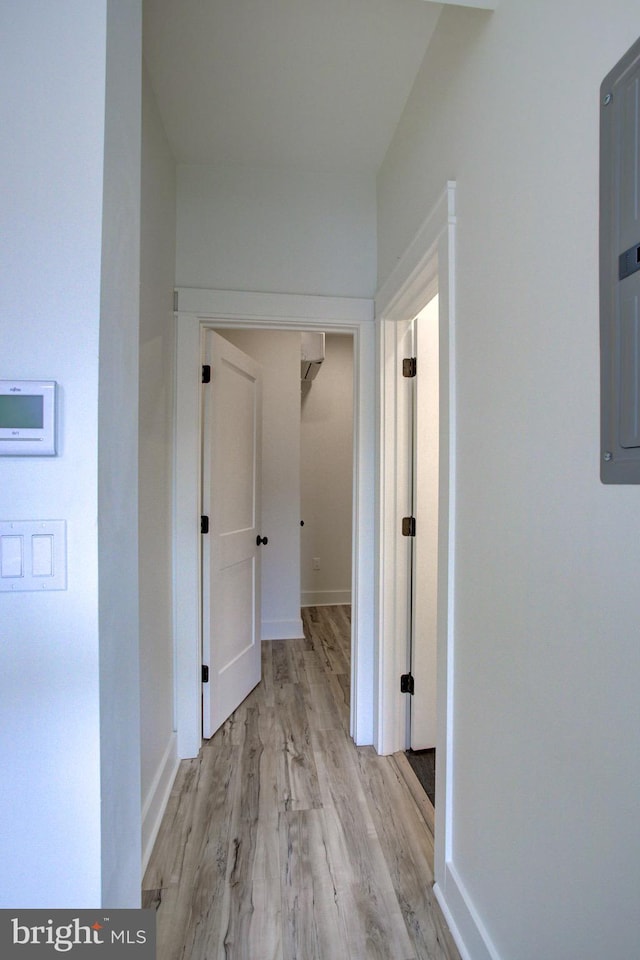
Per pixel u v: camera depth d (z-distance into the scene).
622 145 0.60
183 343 1.86
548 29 0.77
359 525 1.97
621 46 0.61
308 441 4.24
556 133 0.75
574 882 0.71
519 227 0.87
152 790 1.48
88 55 0.72
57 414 0.72
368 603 1.98
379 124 1.68
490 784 0.98
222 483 2.10
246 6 1.22
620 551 0.62
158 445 1.61
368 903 1.22
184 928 1.15
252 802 1.60
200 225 1.88
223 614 2.12
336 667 2.81
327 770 1.79
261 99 1.55
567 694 0.73
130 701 0.91
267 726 2.11
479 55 1.03
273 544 3.34
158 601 1.59
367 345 1.97
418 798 1.63
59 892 0.73
